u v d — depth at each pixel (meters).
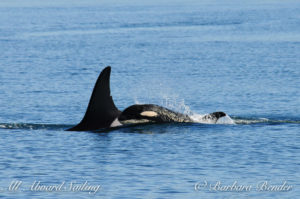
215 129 82.38
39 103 108.75
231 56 196.62
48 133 80.38
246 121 88.50
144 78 147.88
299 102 107.06
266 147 71.56
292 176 59.56
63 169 62.50
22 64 177.12
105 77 84.31
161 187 56.34
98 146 72.62
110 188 56.16
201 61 184.25
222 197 53.81
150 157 67.25
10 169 62.59
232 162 65.00
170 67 170.50
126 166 63.56
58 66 173.12
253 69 160.62
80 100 112.69
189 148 71.38
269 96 114.81
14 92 122.00
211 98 115.19
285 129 82.38
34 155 68.25
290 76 144.25
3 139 76.56
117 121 84.31
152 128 82.75
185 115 88.25
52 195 54.44
